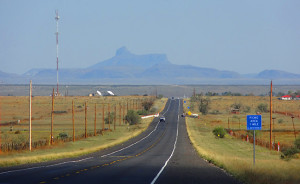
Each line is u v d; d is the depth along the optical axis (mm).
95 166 44688
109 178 32375
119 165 46750
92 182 29406
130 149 87625
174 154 72625
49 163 49719
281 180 30094
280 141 109625
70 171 37969
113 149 87625
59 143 90875
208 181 31594
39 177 32469
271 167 38719
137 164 48656
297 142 83188
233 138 124875
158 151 81500
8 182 29016
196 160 57812
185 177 34250
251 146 97500
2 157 60000
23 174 34938
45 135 122875
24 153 69312
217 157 55188
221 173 38500
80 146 91688
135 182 29906
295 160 55281
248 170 35094
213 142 109562
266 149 88000
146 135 138500
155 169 41719
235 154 74500
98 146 91438
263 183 29656
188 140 118250
